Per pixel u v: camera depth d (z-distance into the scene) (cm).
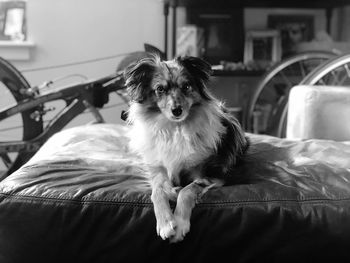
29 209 120
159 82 143
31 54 314
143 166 151
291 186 128
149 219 116
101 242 118
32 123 245
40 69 315
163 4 306
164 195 121
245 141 175
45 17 311
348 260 118
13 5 310
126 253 117
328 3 315
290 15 338
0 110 232
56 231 119
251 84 339
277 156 170
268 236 116
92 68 321
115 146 189
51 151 178
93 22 317
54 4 311
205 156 142
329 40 328
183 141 141
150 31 323
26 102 234
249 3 307
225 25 322
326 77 262
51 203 120
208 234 116
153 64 148
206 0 291
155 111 146
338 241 117
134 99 147
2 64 237
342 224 117
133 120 153
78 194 122
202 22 321
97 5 315
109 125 231
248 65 307
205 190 124
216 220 116
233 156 152
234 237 116
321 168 144
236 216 117
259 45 322
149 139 147
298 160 162
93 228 118
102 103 251
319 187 127
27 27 312
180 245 116
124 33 321
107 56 321
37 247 120
